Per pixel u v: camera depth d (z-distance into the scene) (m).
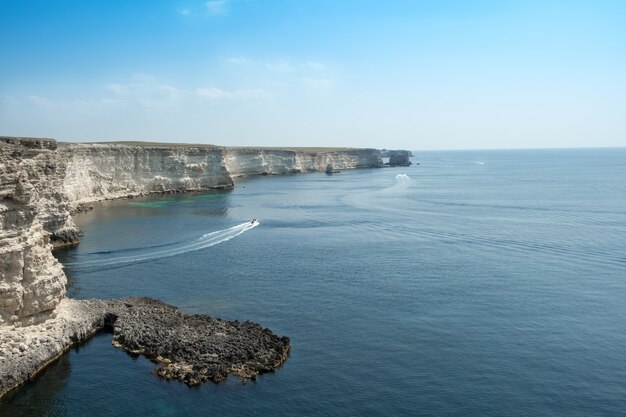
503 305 46.88
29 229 34.31
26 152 36.06
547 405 30.38
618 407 30.14
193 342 36.03
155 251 67.81
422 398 31.06
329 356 36.41
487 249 69.94
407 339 39.44
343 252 68.50
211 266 60.66
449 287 52.44
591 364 35.31
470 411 29.78
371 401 30.67
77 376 32.38
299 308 46.22
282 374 33.59
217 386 31.59
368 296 49.56
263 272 58.16
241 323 40.72
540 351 37.31
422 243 74.38
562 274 57.16
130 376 32.44
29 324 34.09
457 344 38.53
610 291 50.88
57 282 36.03
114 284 52.88
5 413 28.56
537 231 82.75
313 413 29.34
